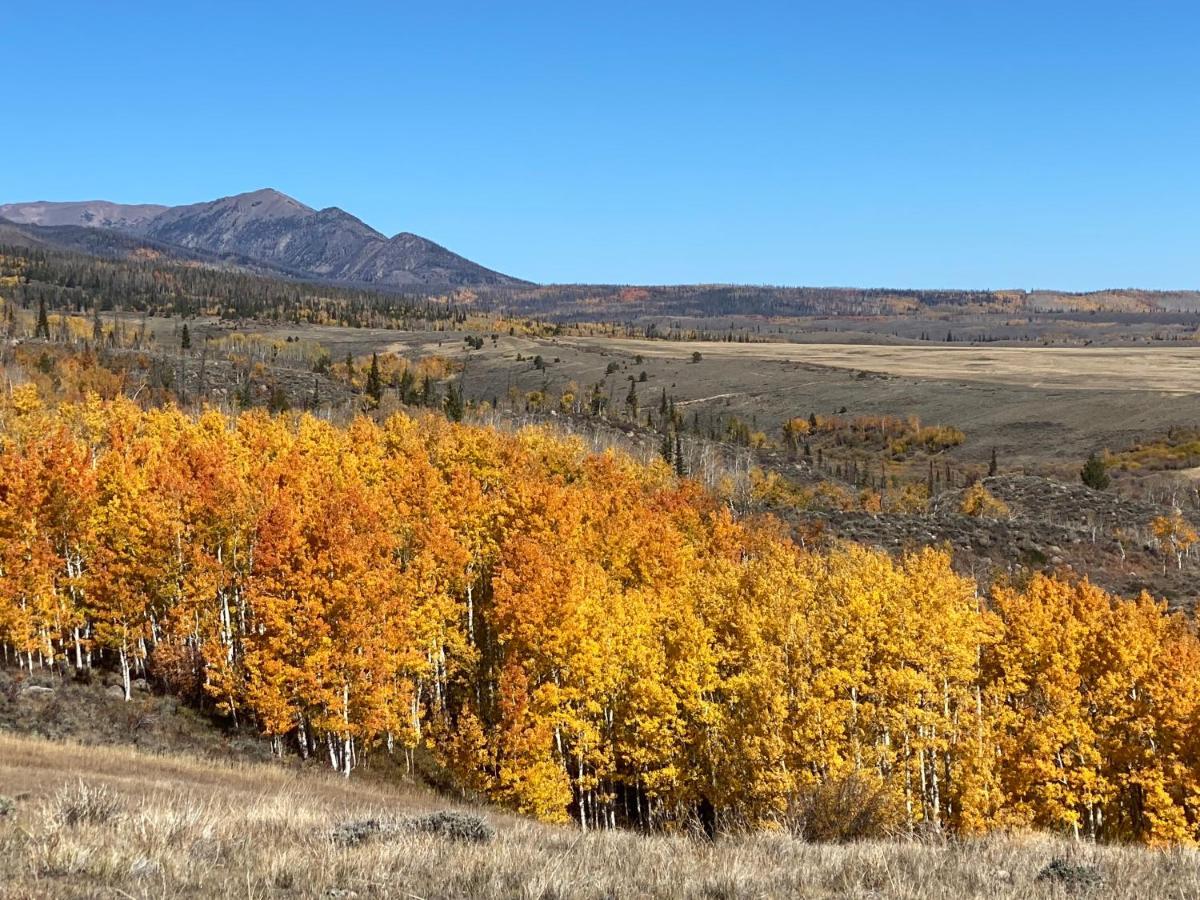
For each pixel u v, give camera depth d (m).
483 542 64.06
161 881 11.34
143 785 31.45
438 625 54.16
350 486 64.38
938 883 13.41
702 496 105.25
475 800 49.16
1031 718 49.47
